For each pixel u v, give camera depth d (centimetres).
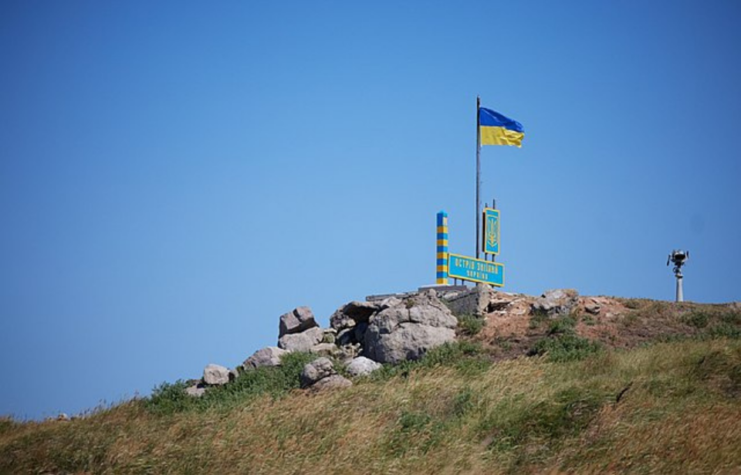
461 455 3619
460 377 4553
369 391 4375
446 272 5847
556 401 4019
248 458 3638
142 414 4616
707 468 3341
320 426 3975
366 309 5559
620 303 5738
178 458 3700
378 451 3700
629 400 3969
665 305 5706
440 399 4253
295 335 5609
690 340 5006
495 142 6300
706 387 4200
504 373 4497
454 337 5203
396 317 5197
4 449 3903
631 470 3384
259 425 4016
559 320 5341
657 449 3491
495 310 5678
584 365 4572
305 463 3562
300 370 4938
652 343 5044
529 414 3947
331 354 5369
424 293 5406
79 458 3775
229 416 4209
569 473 3400
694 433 3581
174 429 4031
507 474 3503
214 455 3694
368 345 5247
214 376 5122
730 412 3794
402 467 3541
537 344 5003
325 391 4519
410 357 5056
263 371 5016
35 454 3812
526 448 3722
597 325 5384
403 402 4206
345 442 3766
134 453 3759
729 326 5344
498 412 4025
